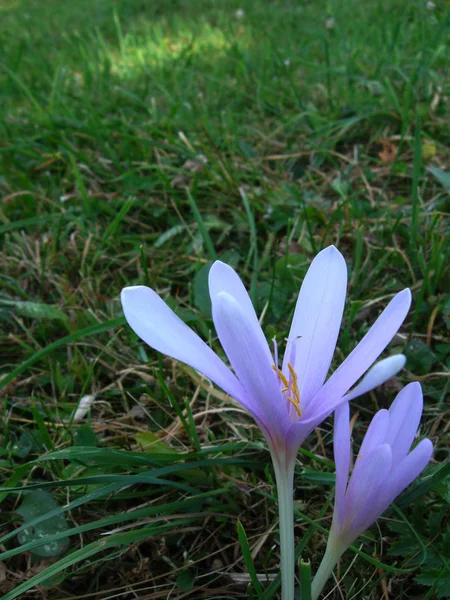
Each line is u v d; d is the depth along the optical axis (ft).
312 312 0.68
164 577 0.85
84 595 0.80
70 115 2.13
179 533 0.89
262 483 0.95
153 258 1.49
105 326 1.11
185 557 0.86
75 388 1.21
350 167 1.73
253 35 3.09
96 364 1.24
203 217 1.59
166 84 2.54
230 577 0.83
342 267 0.68
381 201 1.63
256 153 1.82
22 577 0.86
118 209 1.70
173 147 1.82
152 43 3.17
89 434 1.01
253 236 1.37
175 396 1.13
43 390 1.19
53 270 1.51
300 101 2.10
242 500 0.93
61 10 4.26
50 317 1.29
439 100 1.96
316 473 0.90
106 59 2.66
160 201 1.67
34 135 2.09
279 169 1.78
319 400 0.62
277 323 1.24
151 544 0.89
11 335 1.23
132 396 1.12
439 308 1.21
